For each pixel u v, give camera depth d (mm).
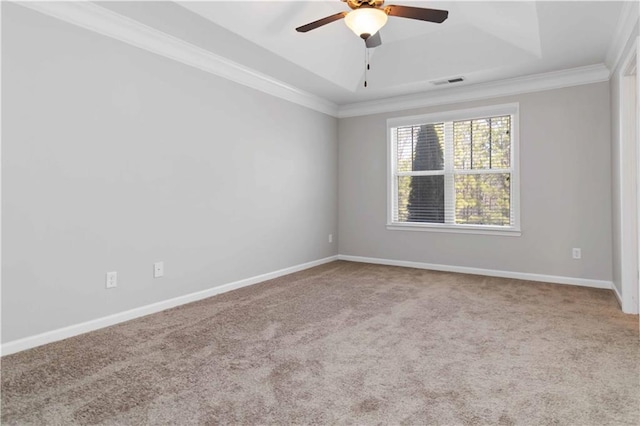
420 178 5207
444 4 3430
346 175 5762
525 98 4418
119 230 3010
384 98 5250
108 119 2922
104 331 2820
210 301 3607
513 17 3127
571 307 3363
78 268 2754
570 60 3805
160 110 3301
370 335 2723
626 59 2986
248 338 2676
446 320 3033
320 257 5457
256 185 4328
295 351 2447
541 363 2250
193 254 3609
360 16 2607
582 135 4125
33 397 1896
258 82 4281
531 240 4438
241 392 1934
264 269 4457
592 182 4090
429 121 5039
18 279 2449
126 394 1920
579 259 4180
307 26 2750
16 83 2422
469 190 4844
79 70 2738
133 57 3084
